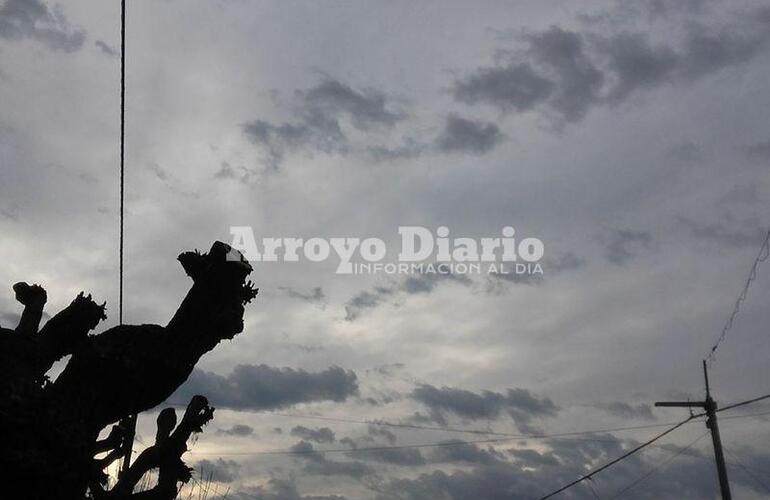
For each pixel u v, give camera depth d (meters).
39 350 10.84
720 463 27.08
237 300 11.77
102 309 11.59
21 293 11.48
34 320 11.27
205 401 11.66
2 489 9.94
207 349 11.71
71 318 11.37
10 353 10.55
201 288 11.70
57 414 10.38
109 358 11.12
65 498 10.28
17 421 9.99
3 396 10.04
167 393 11.55
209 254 11.91
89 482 10.65
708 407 27.72
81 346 11.25
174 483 11.18
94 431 11.12
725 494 26.75
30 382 10.39
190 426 11.43
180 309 11.75
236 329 11.77
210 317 11.59
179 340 11.49
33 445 10.05
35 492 10.05
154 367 11.29
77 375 11.11
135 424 12.09
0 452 9.86
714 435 27.39
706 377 28.33
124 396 11.20
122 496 10.84
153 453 11.18
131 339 11.40
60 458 10.22
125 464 11.84
